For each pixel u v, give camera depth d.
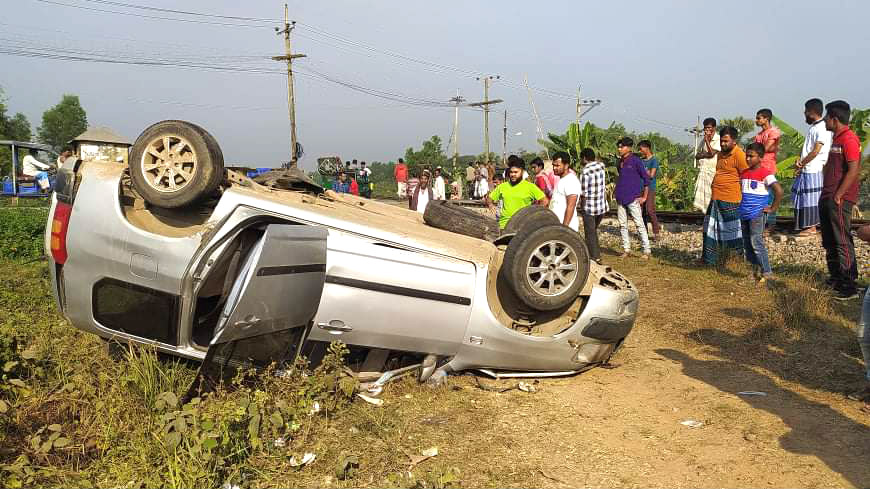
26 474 3.31
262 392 4.00
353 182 30.30
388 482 3.46
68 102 93.38
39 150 29.08
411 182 24.77
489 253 5.14
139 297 4.53
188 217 4.92
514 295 5.12
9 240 10.22
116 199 4.60
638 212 11.12
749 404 4.81
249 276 4.00
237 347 4.10
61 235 4.65
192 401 3.79
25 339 5.11
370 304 4.59
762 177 8.67
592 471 3.78
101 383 4.25
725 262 9.83
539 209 6.41
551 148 21.72
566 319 5.45
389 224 5.09
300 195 5.31
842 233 7.69
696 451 4.06
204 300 5.04
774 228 12.79
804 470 3.78
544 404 4.80
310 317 4.47
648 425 4.47
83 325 4.70
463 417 4.48
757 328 6.63
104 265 4.55
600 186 9.85
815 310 6.96
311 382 4.27
